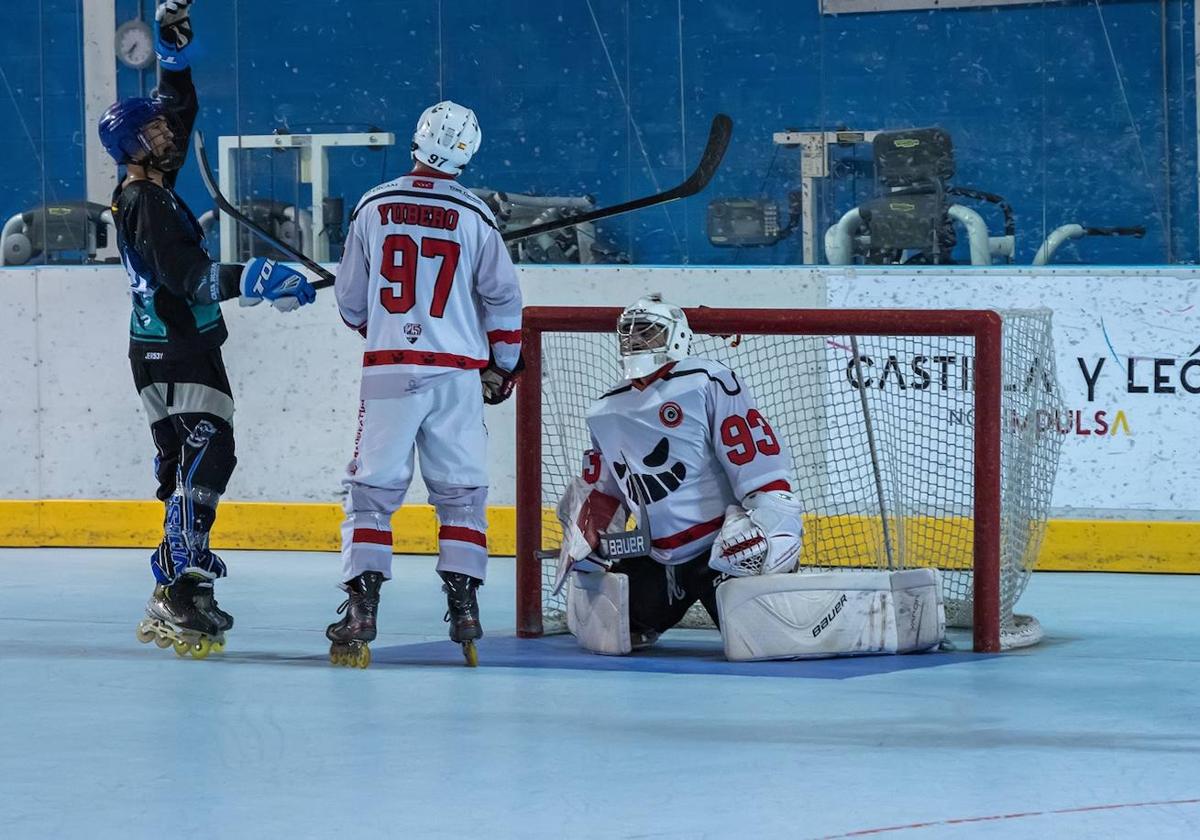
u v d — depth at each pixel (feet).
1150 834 27.61
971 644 53.31
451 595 47.70
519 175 86.48
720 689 43.24
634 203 55.67
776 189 83.82
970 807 29.53
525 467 55.62
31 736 36.60
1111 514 74.84
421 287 46.75
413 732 36.94
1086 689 43.21
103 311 83.25
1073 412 75.00
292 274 47.16
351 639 47.11
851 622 49.29
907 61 82.28
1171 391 74.18
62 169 87.25
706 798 30.27
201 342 48.85
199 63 88.48
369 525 47.24
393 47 87.10
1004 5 81.15
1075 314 74.95
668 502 50.49
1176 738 36.22
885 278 77.51
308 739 36.09
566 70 85.66
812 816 28.86
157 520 83.15
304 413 81.82
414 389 46.73
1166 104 79.66
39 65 87.10
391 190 47.24
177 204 48.67
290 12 87.71
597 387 73.26
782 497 49.47
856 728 37.40
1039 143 81.15
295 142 87.15
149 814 29.27
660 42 84.79
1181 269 73.87
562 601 59.21
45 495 84.28
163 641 49.03
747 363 72.54
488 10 86.17
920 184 80.18
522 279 81.51
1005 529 54.19
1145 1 79.46
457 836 27.61
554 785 31.40
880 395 71.20
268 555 80.18
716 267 79.36
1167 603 63.57
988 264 79.51
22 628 55.83
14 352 84.12
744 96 84.07
